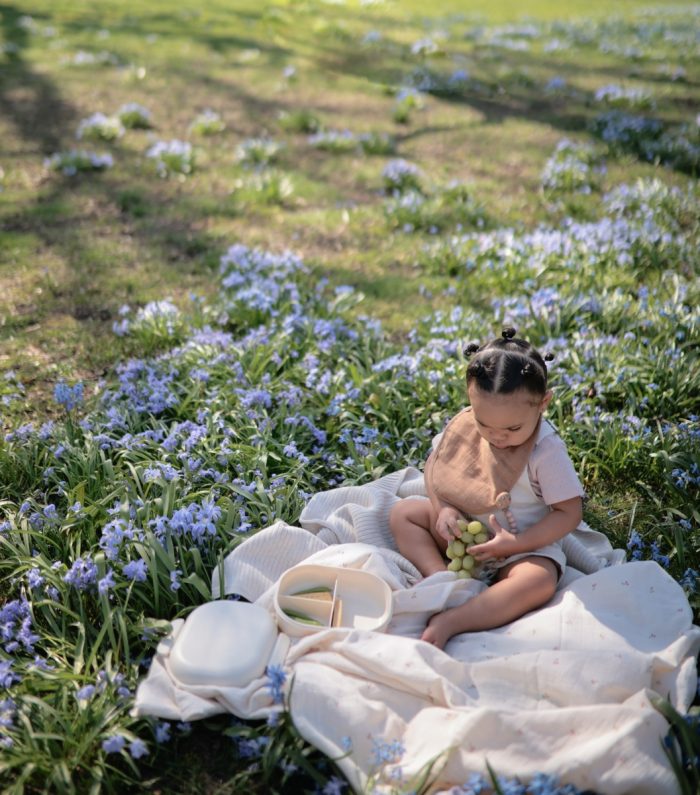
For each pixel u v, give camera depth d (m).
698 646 2.82
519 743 2.45
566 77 12.70
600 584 3.05
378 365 4.64
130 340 5.29
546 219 7.31
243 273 6.02
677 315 5.15
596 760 2.34
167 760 2.68
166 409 4.46
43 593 3.22
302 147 9.52
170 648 2.87
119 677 2.82
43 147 9.12
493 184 8.22
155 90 11.67
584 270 5.91
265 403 4.38
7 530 3.53
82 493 3.65
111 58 13.30
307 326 5.09
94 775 2.55
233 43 15.01
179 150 8.61
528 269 5.99
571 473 3.13
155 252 6.62
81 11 17.81
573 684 2.63
